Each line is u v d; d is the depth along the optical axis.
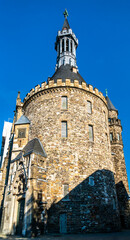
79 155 23.97
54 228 20.02
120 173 34.75
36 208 19.59
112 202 24.17
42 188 21.33
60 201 21.22
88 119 26.81
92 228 20.69
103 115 29.83
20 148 26.61
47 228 20.06
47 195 21.64
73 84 27.78
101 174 24.48
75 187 22.12
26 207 19.56
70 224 20.23
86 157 24.22
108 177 25.48
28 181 20.66
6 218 21.64
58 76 31.80
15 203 21.69
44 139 24.95
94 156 24.97
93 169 24.05
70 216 20.58
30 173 21.05
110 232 21.22
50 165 23.11
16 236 18.72
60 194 21.58
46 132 25.27
